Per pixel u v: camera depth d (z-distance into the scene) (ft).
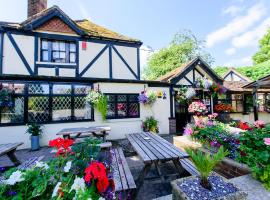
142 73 80.23
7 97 19.16
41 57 23.57
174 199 6.18
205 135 13.00
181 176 9.45
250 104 36.52
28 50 22.53
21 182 4.54
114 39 26.48
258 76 49.34
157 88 28.14
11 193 4.26
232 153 10.52
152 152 9.84
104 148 14.21
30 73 22.34
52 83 22.15
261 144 7.97
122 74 26.71
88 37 25.36
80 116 23.65
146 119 26.32
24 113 20.88
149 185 10.53
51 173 4.97
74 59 25.09
